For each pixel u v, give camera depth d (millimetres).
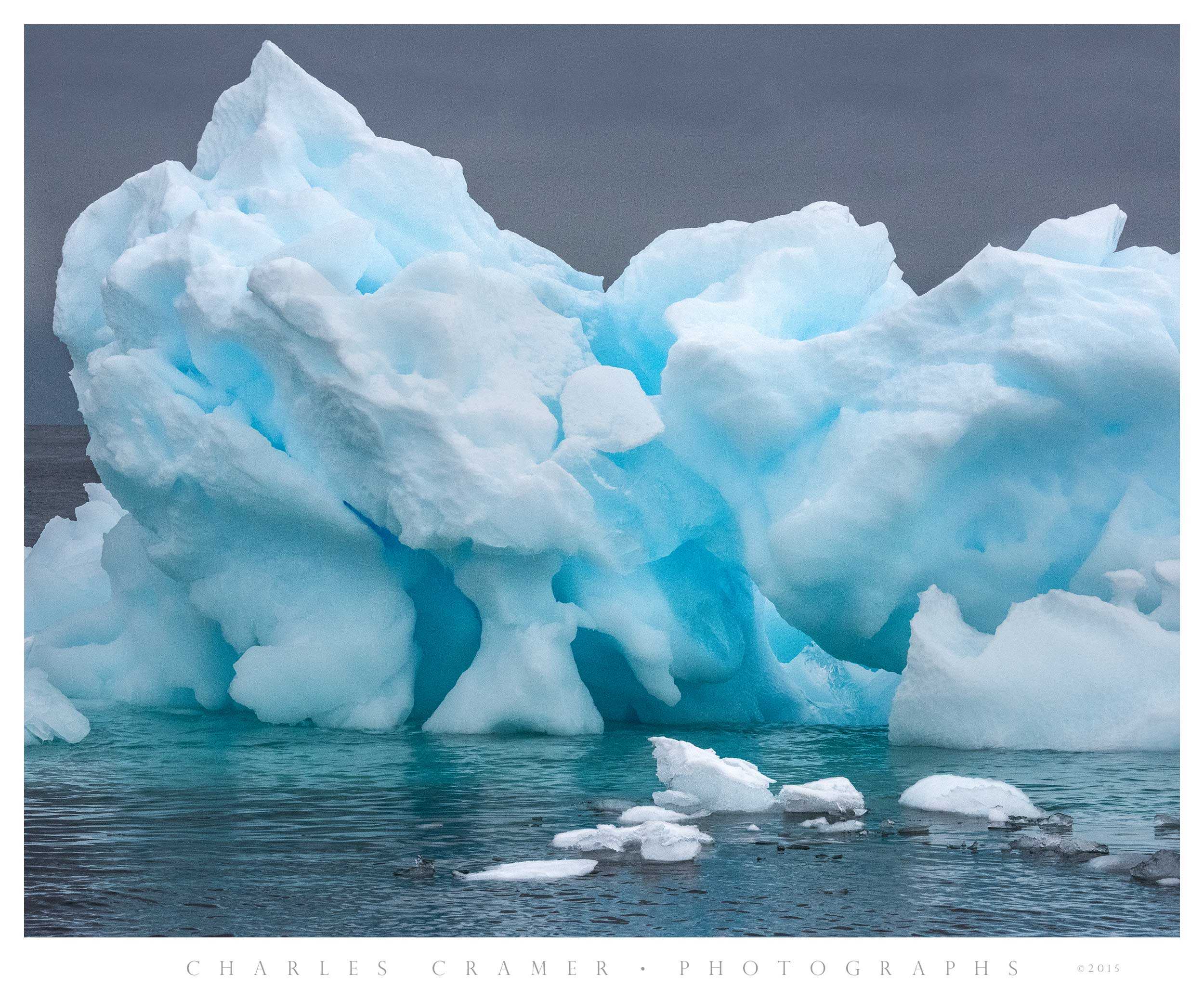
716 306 56625
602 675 58312
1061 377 48875
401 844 32094
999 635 47406
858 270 59906
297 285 51031
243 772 42625
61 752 46938
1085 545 51438
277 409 54781
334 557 54906
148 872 29516
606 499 53375
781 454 54281
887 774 41781
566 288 61938
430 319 51406
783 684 61219
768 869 29625
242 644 56000
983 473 51562
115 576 60938
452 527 50719
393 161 60094
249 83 63875
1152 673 45469
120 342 58406
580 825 34219
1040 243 55250
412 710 56781
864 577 51562
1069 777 40500
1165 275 53406
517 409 52406
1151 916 26094
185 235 55344
